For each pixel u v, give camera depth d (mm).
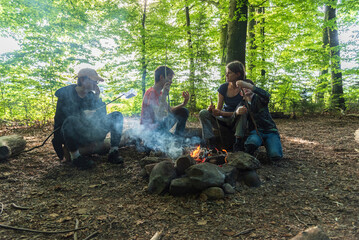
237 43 7055
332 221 2000
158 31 8773
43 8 7254
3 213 2152
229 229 1921
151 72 8875
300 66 9719
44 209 2236
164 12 9312
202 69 9117
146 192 2584
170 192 2506
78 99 3371
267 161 3414
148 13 9078
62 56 7406
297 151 4078
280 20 10969
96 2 8578
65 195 2523
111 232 1907
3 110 7262
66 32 7918
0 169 3102
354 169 3141
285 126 7293
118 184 2789
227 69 3459
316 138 5254
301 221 2012
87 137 3426
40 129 6078
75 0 7938
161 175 2584
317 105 9789
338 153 3914
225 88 3727
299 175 2990
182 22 13188
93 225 1996
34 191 2592
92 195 2527
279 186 2689
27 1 6992
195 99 9297
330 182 2764
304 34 11492
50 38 7332
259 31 11352
